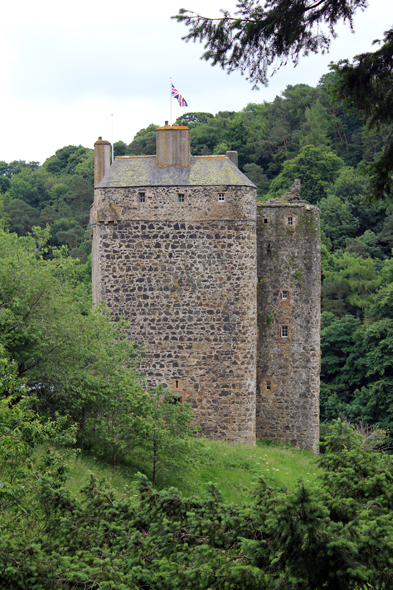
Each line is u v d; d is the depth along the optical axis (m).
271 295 40.22
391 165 12.88
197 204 36.50
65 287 29.22
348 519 12.18
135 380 31.23
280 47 14.02
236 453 34.16
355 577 11.05
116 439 27.98
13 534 13.97
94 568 11.78
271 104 113.12
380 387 53.06
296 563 11.10
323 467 14.45
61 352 27.38
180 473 27.84
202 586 11.39
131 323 36.50
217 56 14.53
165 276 36.50
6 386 18.27
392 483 13.53
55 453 18.28
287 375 40.22
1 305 26.64
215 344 36.44
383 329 55.25
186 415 29.00
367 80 12.59
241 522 12.27
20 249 30.06
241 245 36.53
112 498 13.70
